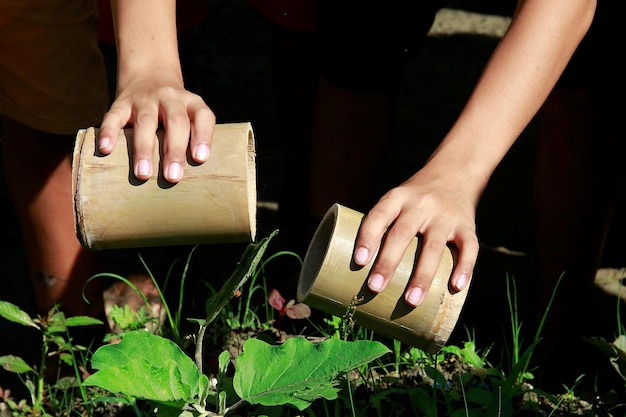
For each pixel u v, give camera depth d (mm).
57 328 2771
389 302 1998
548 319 3193
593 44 2830
